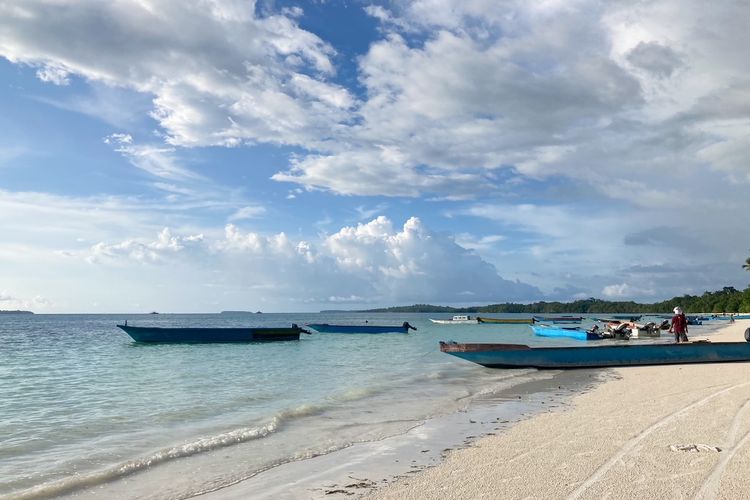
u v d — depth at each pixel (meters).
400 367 24.98
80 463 9.06
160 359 30.88
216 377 21.66
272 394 16.77
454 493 6.70
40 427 12.05
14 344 45.38
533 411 12.68
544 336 52.81
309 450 9.50
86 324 111.31
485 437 10.02
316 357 31.47
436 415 12.60
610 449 8.37
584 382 17.84
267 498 7.02
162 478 8.00
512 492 6.59
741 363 21.70
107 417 13.16
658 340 41.50
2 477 8.32
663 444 8.52
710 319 93.25
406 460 8.62
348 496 6.92
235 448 9.70
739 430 9.30
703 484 6.55
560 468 7.50
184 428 11.81
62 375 22.92
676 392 14.16
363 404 14.33
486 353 22.38
